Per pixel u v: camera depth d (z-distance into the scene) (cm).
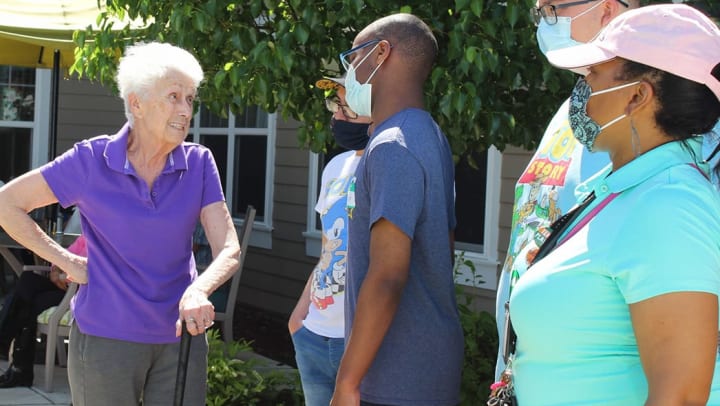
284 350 891
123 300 339
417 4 434
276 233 1079
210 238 356
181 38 457
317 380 390
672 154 197
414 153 273
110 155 340
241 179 1152
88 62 529
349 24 446
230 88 471
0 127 1139
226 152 1170
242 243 719
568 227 215
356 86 300
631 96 200
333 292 376
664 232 186
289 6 457
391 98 294
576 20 284
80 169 341
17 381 658
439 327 283
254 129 1112
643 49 195
